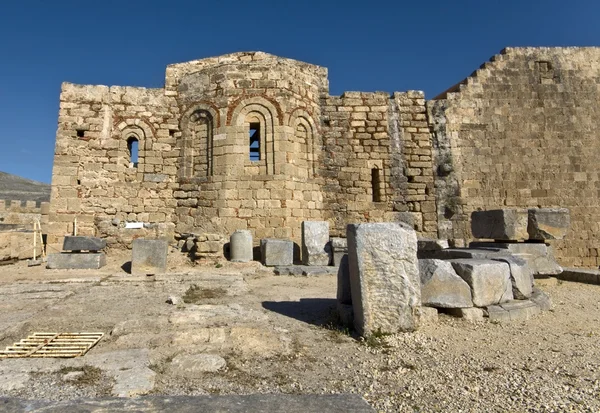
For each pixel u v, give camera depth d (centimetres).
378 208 1778
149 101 1748
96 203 1639
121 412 262
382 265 569
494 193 1808
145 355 487
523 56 1898
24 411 257
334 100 1838
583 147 1836
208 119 1686
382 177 1806
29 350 502
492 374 427
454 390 388
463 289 644
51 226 1591
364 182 1795
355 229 575
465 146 1838
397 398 373
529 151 1834
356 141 1822
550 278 999
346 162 1797
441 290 636
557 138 1842
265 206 1566
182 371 439
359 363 468
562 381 407
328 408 278
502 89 1872
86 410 262
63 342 535
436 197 1802
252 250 1454
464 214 1791
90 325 632
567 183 1809
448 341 537
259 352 504
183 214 1661
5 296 850
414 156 1836
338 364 466
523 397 369
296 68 1727
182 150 1708
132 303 792
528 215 1038
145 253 1185
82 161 1658
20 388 383
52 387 386
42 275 1134
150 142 1719
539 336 563
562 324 628
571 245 1755
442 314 638
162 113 1748
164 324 634
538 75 1886
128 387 386
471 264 663
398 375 429
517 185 1811
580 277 1023
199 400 287
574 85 1884
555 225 1009
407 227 600
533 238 1023
